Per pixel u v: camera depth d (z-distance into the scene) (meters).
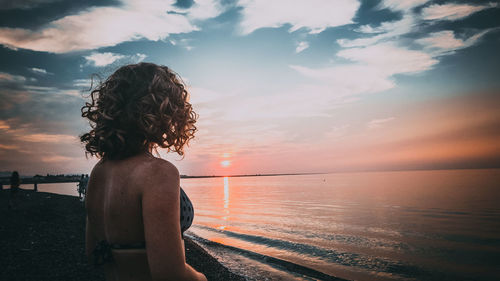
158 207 0.67
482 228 20.41
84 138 0.87
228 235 16.30
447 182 101.44
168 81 0.88
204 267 8.63
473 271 9.94
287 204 43.12
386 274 9.20
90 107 0.87
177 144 0.90
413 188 76.38
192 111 0.96
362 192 67.62
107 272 0.83
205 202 49.50
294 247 12.92
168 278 0.65
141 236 0.74
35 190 38.31
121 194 0.73
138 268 0.73
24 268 5.74
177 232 0.68
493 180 108.19
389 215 28.22
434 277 9.16
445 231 18.89
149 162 0.75
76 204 19.89
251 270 8.67
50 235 8.90
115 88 0.79
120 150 0.77
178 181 0.74
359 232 17.86
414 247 13.57
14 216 12.19
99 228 0.84
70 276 5.46
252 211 33.12
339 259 10.89
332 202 44.88
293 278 8.03
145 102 0.77
